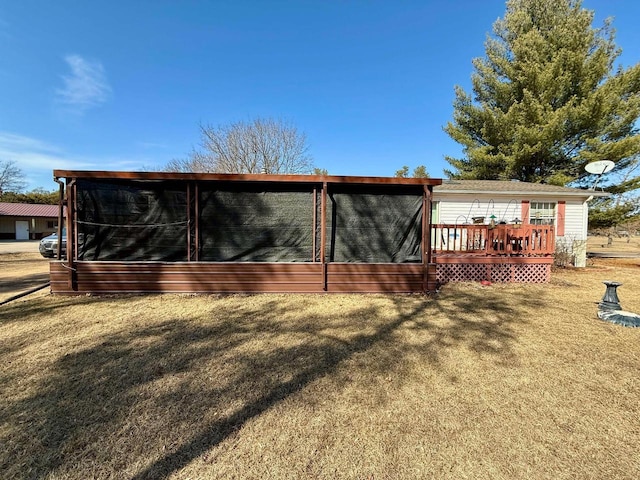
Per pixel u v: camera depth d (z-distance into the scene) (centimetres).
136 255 580
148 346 346
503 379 278
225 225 590
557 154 1362
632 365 307
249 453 187
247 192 591
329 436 202
